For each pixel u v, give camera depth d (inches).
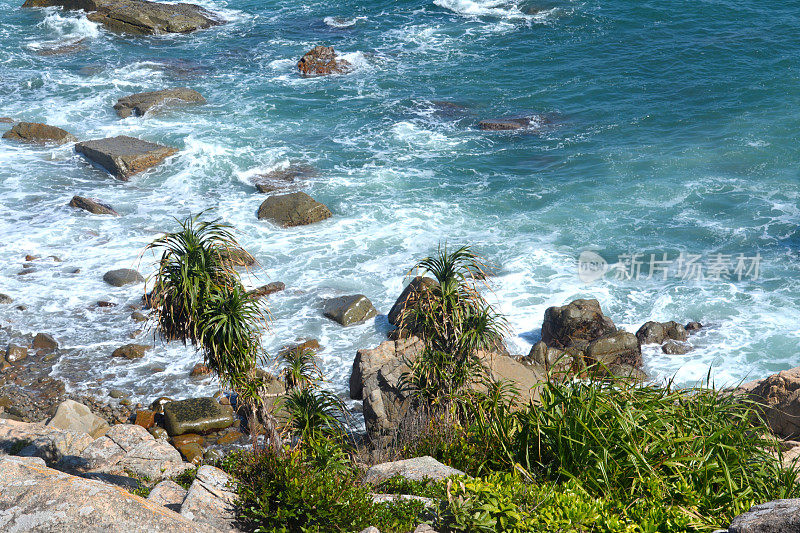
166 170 1102.4
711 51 1457.9
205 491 300.0
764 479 315.6
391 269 857.5
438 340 454.3
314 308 785.6
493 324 453.1
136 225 948.6
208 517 286.5
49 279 827.4
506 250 887.7
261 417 438.6
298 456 321.4
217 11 1946.4
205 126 1256.2
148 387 666.2
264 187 1039.0
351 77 1475.1
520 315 767.7
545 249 885.8
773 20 1572.3
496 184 1051.3
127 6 1817.2
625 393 339.3
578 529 261.6
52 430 535.2
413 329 487.5
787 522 234.1
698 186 1005.8
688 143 1128.2
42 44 1680.6
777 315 743.1
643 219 938.1
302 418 434.0
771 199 961.5
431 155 1146.7
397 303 751.7
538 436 320.8
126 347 709.9
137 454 515.2
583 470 308.0
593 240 900.0
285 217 956.0
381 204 1006.4
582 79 1398.9
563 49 1545.3
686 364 681.6
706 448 317.7
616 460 306.3
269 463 305.6
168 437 601.0
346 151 1165.7
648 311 765.9
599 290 803.4
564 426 323.6
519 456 337.4
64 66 1544.0
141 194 1035.9
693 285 800.3
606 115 1252.5
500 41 1617.9
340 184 1060.5
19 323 751.1
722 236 888.3
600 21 1657.2
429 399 460.1
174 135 1212.5
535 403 371.6
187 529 216.1
